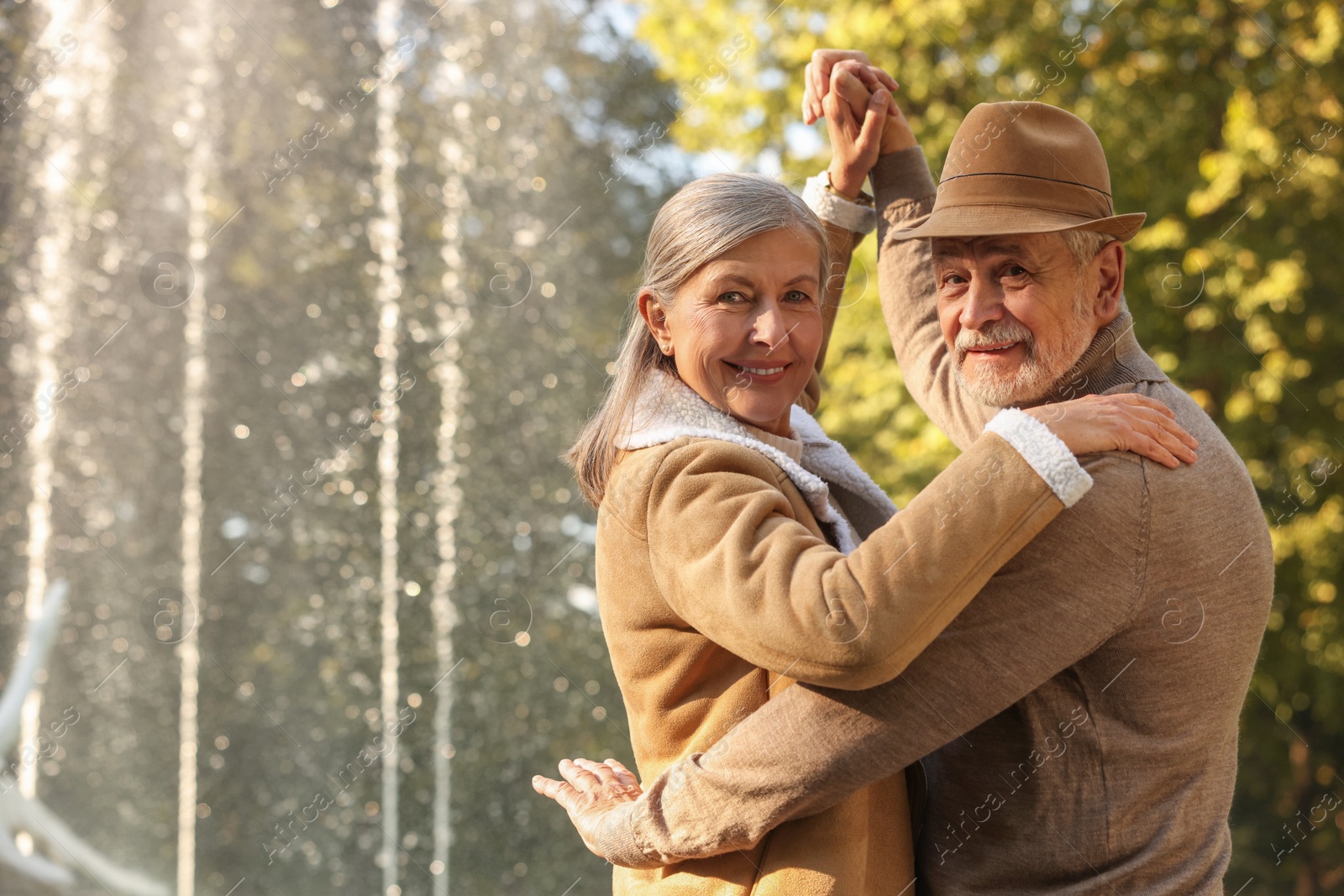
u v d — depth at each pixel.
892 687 1.26
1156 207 5.60
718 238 1.34
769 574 1.21
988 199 1.39
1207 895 1.34
